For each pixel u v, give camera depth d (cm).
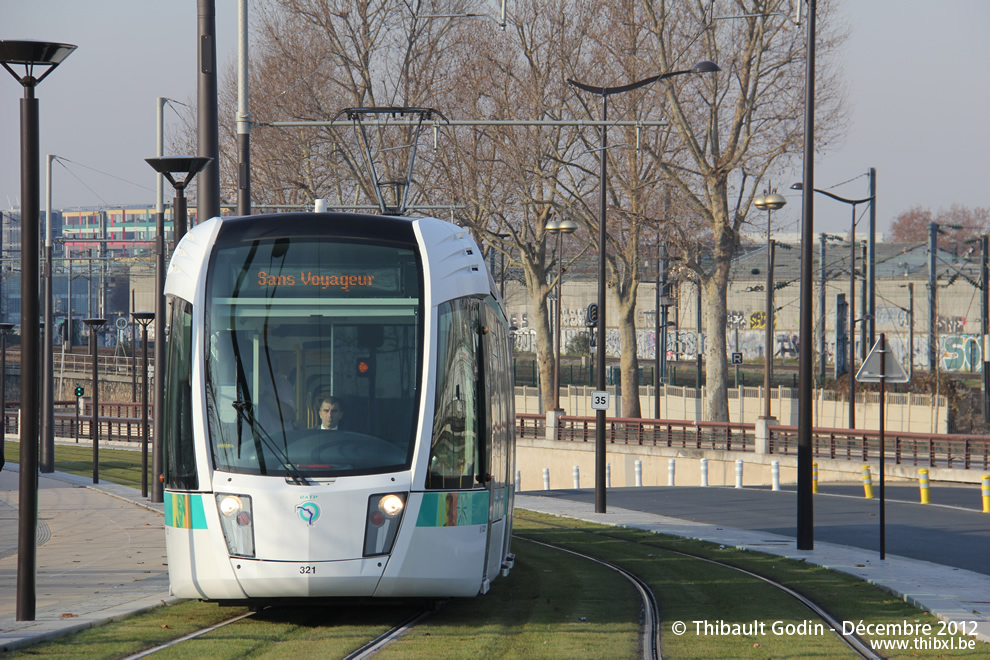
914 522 8438
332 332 3812
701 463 13075
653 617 4188
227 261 3916
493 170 18338
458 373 3897
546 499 11050
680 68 17338
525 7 17862
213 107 7425
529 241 19588
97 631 3628
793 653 3497
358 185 18988
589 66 17750
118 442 19200
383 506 3653
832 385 19550
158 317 8575
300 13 18088
